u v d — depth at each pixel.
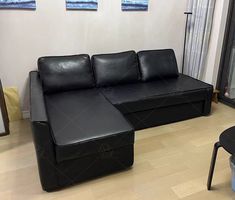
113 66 2.86
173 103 2.71
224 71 3.32
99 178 1.95
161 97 2.62
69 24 2.79
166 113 2.75
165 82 3.01
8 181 1.91
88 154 1.81
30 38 2.68
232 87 3.29
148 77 3.03
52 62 2.61
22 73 2.78
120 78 2.88
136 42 3.21
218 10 3.08
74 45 2.89
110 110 2.20
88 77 2.74
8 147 2.34
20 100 2.87
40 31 2.69
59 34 2.78
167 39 3.39
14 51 2.66
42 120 1.62
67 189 1.84
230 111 3.12
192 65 3.45
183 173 2.00
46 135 1.65
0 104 2.39
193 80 3.08
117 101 2.44
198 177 1.95
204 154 2.25
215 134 2.58
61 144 1.70
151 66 3.05
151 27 3.22
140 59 3.04
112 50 3.11
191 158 2.19
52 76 2.58
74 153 1.75
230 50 3.20
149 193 1.80
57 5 2.66
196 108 2.91
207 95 2.88
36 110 1.75
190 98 2.78
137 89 2.76
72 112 2.15
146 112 2.63
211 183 1.86
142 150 2.31
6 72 2.70
